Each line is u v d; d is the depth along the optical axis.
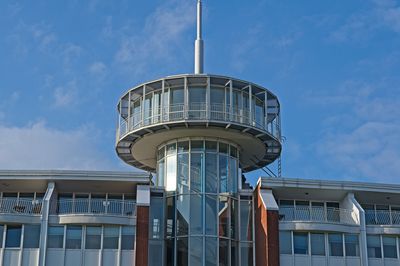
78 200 38.59
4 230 36.00
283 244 37.09
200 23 42.28
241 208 38.78
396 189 39.19
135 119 39.22
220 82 38.31
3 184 38.03
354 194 39.38
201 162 38.38
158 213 37.78
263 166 44.06
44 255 35.28
